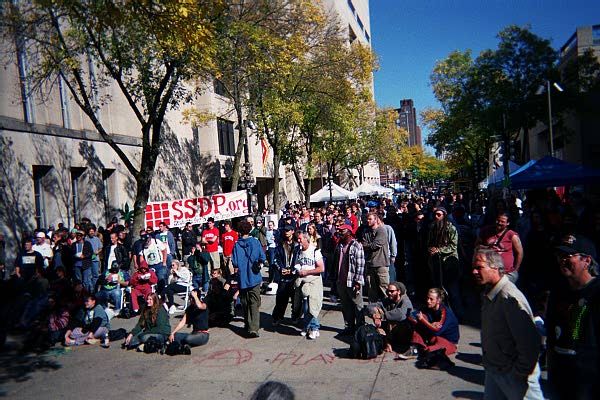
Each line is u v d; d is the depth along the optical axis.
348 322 8.32
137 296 10.82
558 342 3.57
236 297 10.01
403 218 12.30
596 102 33.00
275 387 2.35
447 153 62.22
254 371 6.89
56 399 6.19
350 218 16.00
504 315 3.58
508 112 30.59
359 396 5.75
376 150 41.78
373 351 7.02
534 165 14.27
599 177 13.45
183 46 11.25
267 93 20.67
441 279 8.74
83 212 18.00
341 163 41.78
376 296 8.73
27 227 14.66
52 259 12.41
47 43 12.13
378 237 8.63
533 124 31.17
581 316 3.46
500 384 3.69
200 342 8.19
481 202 33.78
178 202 16.58
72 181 17.81
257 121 22.06
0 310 10.27
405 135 53.06
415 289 10.82
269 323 9.62
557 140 41.12
